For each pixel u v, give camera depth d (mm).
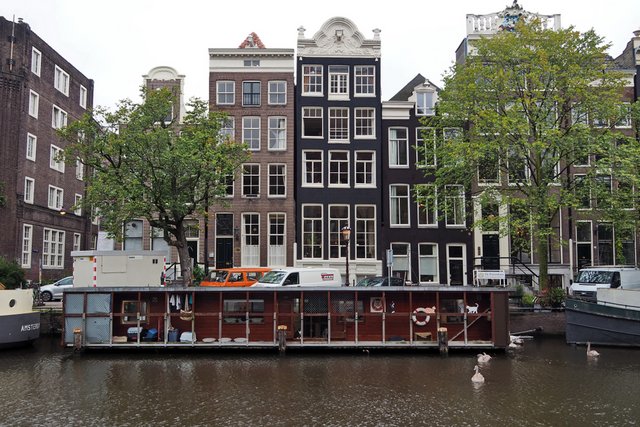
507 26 37375
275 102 37781
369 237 37188
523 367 20000
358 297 23359
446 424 13555
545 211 28047
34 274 39062
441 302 23547
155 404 15117
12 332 22797
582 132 27797
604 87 29859
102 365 20141
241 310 23203
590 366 20188
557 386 17203
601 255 36750
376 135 37688
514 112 28438
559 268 35656
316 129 37812
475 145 28391
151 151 26844
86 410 14617
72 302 22844
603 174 29422
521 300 28812
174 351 22766
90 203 27750
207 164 27469
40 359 21219
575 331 24531
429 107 38156
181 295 23312
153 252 27281
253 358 21547
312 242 36938
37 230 39781
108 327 22625
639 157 27547
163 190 27312
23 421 13758
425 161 33625
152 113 27906
